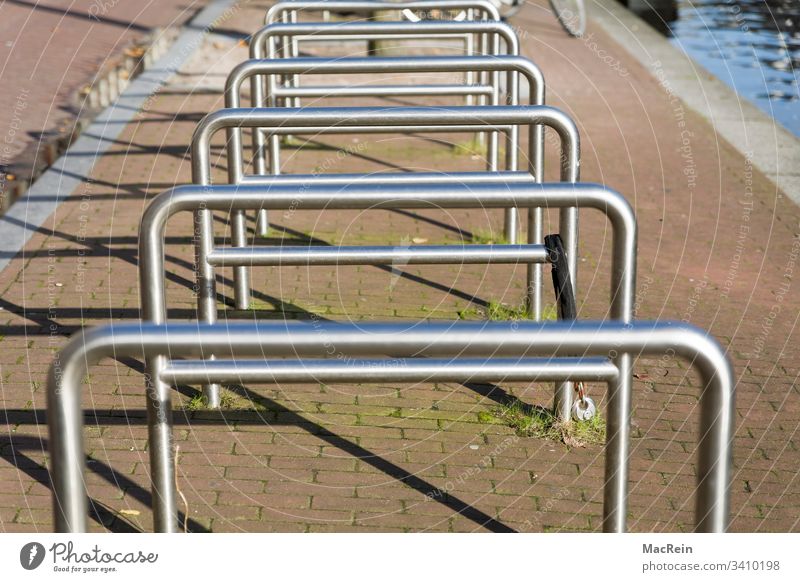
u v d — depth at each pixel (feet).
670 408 14.26
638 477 12.51
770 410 14.32
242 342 7.03
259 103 20.01
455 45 41.57
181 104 32.50
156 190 23.86
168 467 9.55
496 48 23.68
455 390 14.69
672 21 54.19
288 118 13.73
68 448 7.18
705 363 7.26
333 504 11.75
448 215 22.66
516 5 46.93
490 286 18.62
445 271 19.36
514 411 14.02
